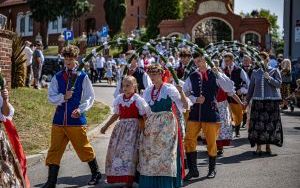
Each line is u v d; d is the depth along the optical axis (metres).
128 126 6.61
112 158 6.59
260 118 9.14
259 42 33.75
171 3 37.78
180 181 6.41
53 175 6.64
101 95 19.75
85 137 6.79
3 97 5.47
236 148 9.93
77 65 6.97
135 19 51.59
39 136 10.00
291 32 23.73
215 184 6.93
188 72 7.78
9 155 5.31
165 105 6.34
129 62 7.66
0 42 12.63
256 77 9.23
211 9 34.62
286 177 7.33
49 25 54.41
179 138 6.43
